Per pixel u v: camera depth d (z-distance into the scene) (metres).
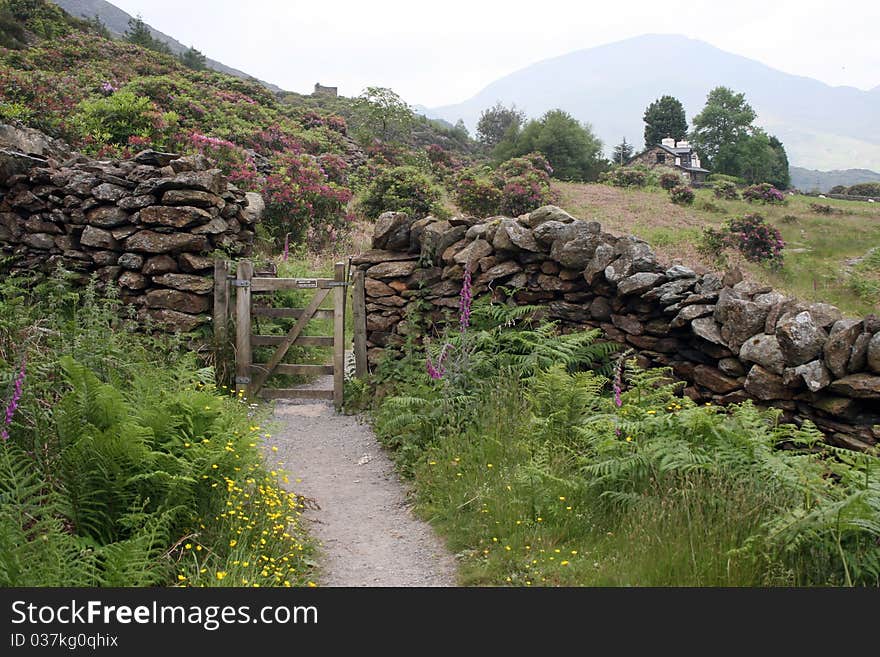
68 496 4.21
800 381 5.85
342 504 6.23
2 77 17.31
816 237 28.72
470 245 8.84
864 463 4.41
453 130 92.56
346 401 9.31
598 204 35.00
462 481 5.89
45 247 9.69
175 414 5.07
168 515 4.26
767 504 4.36
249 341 9.37
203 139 18.12
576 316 8.18
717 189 42.41
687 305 7.08
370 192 23.17
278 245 17.25
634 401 6.21
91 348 6.14
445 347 7.40
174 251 9.46
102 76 29.98
